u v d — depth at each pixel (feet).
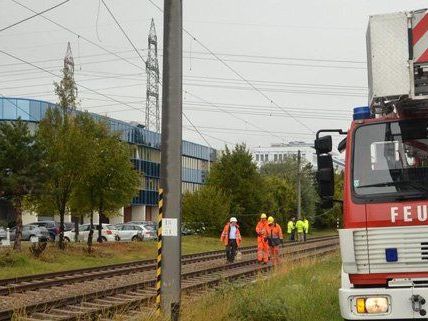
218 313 35.76
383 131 28.43
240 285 45.44
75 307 45.68
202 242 153.48
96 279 66.59
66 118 102.06
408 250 26.66
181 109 38.88
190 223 176.86
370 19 27.81
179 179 38.50
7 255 80.18
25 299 50.39
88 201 105.70
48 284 58.59
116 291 53.88
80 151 98.22
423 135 27.96
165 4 38.99
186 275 69.15
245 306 36.99
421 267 26.53
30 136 91.66
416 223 26.66
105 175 106.11
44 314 41.47
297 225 181.37
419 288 25.84
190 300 45.91
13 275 68.85
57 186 98.99
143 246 123.95
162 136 38.81
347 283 28.48
